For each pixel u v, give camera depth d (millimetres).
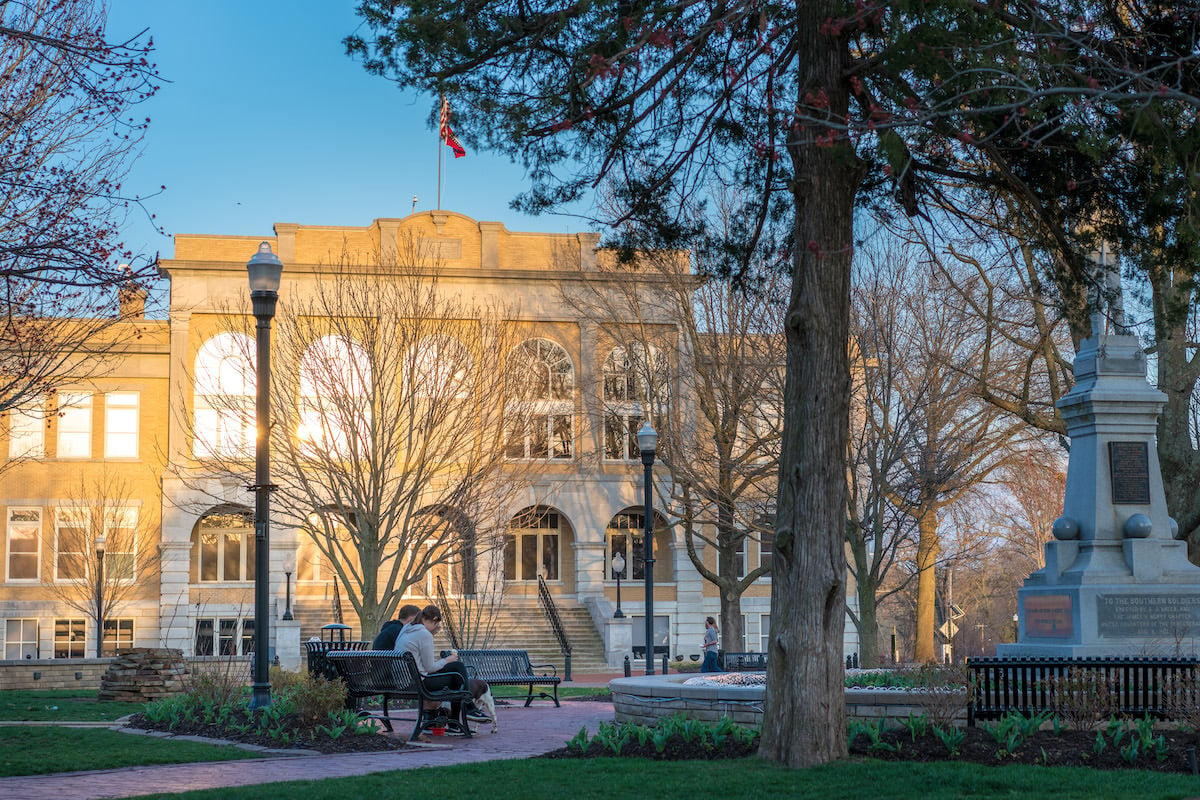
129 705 19688
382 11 13430
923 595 43562
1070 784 9625
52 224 14359
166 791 9742
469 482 30688
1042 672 12883
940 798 9023
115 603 47594
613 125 14453
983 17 10812
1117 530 16172
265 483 15445
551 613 46344
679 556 51281
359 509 29109
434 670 14914
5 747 12500
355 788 9703
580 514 50188
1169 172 11711
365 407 33125
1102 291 14180
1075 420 16844
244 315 37781
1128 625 15594
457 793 9500
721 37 14188
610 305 39594
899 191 14039
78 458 48156
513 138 13852
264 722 13938
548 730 16047
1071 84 11180
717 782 9953
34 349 17766
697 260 16516
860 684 15977
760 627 51688
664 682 15602
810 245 10852
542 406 48438
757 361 32875
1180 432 22234
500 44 13273
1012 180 13164
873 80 12156
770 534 34750
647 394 37625
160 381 48531
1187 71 11430
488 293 48875
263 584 15141
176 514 47625
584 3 11914
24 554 48062
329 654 15523
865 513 27500
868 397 27844
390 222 48688
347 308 35312
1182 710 12102
